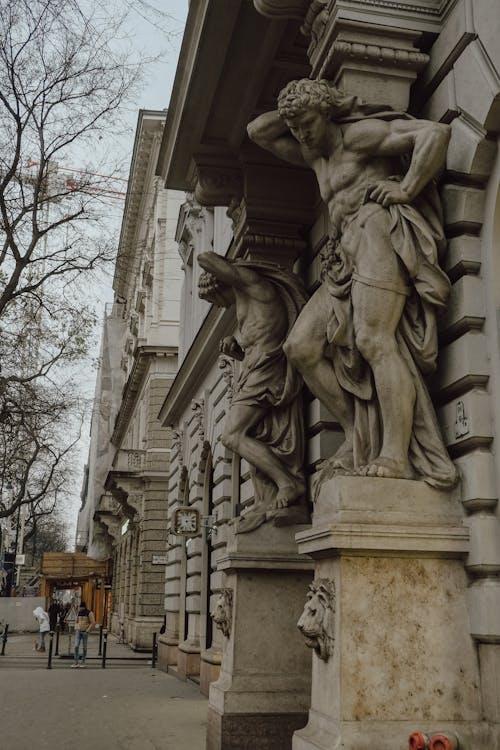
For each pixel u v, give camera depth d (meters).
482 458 5.53
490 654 5.22
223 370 15.24
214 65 8.41
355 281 5.93
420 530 5.43
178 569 20.89
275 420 9.01
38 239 15.81
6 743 9.16
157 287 31.98
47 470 27.61
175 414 23.11
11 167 15.08
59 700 13.52
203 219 20.70
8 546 73.25
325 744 5.08
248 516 8.52
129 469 29.92
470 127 5.95
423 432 5.86
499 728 5.03
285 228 9.59
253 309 9.15
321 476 6.37
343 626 5.24
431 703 5.20
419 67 6.44
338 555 5.41
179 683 16.72
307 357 6.55
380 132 6.01
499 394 5.52
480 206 5.96
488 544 5.34
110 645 33.88
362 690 5.14
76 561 47.81
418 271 5.82
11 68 14.34
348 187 6.20
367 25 6.27
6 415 18.31
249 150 9.45
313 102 6.04
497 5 5.62
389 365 5.76
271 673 7.98
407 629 5.32
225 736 7.61
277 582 8.29
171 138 10.00
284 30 7.90
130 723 10.76
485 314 5.79
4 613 45.03
